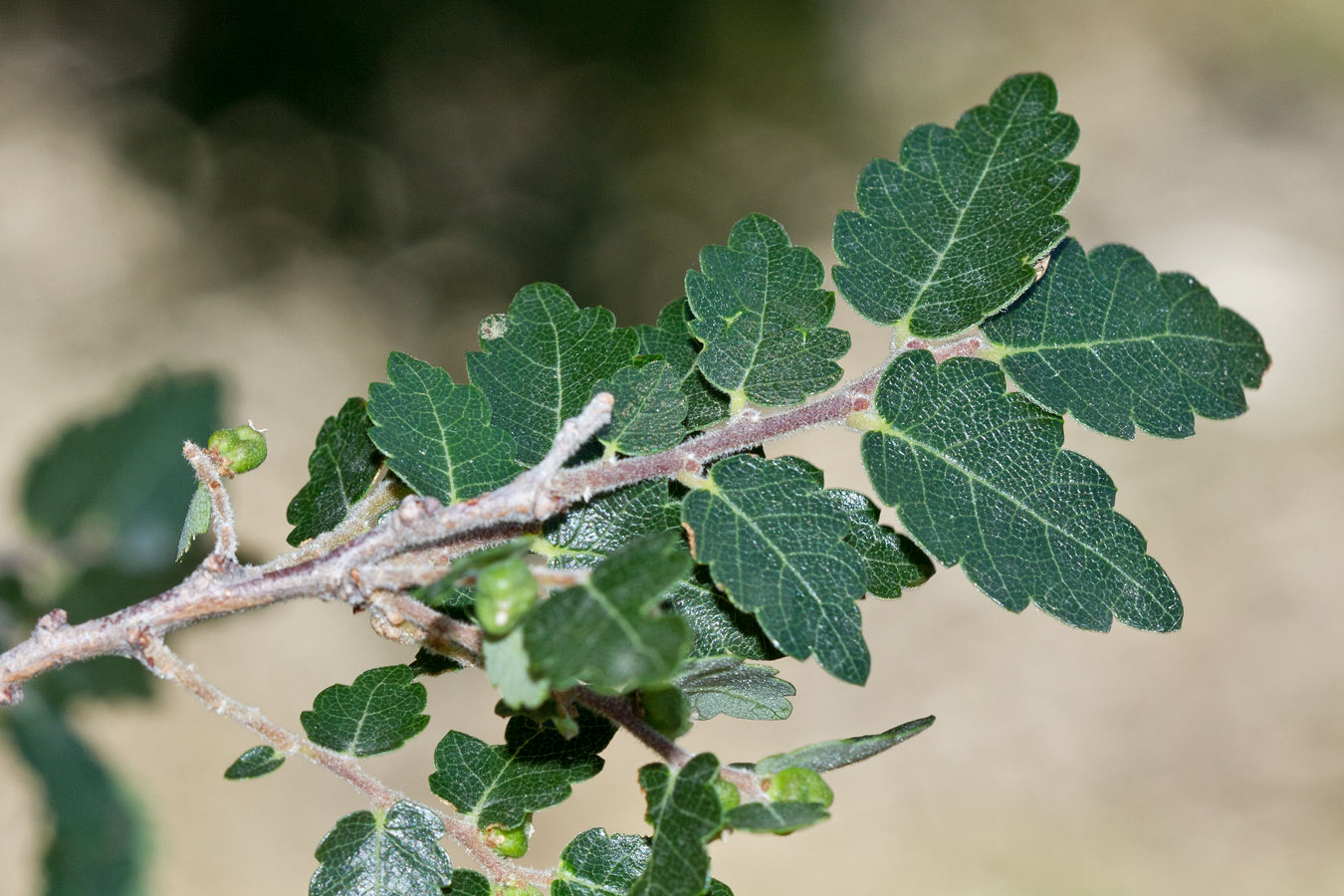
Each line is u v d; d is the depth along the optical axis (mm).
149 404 3332
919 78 10875
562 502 1706
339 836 1738
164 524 3285
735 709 1888
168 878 5438
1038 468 1823
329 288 8344
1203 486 8062
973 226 1935
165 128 8555
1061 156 1936
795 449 7699
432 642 1708
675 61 9891
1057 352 1909
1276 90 11156
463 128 9156
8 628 3146
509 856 1811
